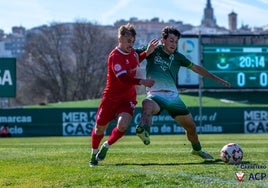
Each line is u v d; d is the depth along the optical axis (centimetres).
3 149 2458
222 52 6350
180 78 6375
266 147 2562
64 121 6178
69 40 11900
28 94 12394
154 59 1525
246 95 7312
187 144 2995
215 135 5297
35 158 1756
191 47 6316
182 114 1551
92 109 6184
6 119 6128
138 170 1326
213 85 6384
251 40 6588
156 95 1508
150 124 1448
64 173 1306
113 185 1148
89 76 11794
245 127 6191
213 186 1091
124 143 3275
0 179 1298
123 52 1422
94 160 1503
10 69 6025
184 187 1094
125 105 1470
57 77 11925
